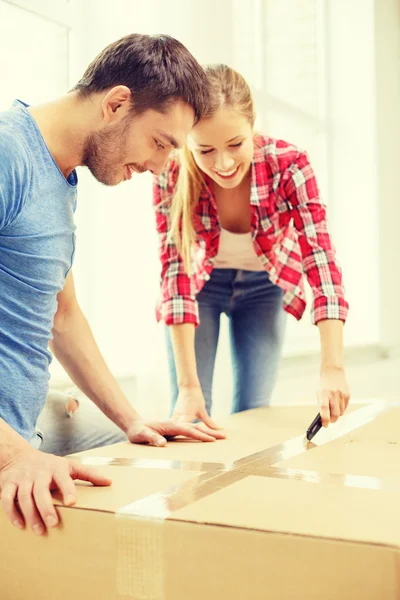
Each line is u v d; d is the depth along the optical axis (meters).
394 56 4.91
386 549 0.49
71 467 0.73
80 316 1.16
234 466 0.84
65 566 0.63
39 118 0.95
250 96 1.33
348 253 4.73
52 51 2.17
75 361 1.14
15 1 2.01
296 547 0.52
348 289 4.73
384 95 4.75
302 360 3.70
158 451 0.98
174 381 1.59
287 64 4.12
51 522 0.63
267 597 0.53
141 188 2.15
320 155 4.61
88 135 0.96
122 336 2.19
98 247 2.21
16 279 0.96
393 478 0.75
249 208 1.52
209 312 1.64
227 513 0.59
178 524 0.57
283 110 4.06
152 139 0.97
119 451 0.99
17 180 0.86
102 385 1.13
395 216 4.84
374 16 4.62
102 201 2.20
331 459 0.87
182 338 1.39
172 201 1.46
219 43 2.53
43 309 1.01
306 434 1.03
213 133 1.26
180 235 1.44
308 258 1.37
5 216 0.87
